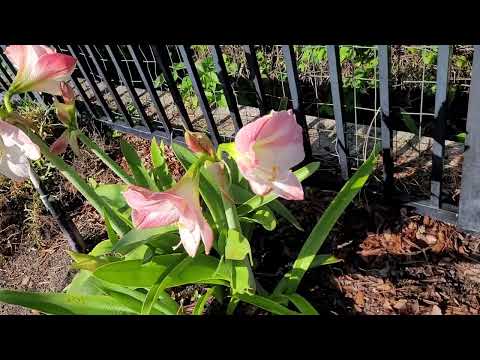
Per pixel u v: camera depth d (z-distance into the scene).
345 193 1.61
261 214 1.61
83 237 2.19
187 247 1.09
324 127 2.28
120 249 1.36
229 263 1.46
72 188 2.44
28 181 2.45
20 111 2.83
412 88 2.37
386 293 1.62
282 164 1.00
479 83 1.31
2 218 2.37
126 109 2.60
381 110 1.61
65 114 1.29
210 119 2.14
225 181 1.13
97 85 2.82
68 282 2.02
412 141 2.08
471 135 1.43
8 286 2.11
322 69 2.51
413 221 1.82
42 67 1.11
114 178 2.46
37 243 2.25
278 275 1.77
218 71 1.87
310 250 1.60
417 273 1.66
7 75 2.93
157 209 1.03
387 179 1.79
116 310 1.55
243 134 0.93
